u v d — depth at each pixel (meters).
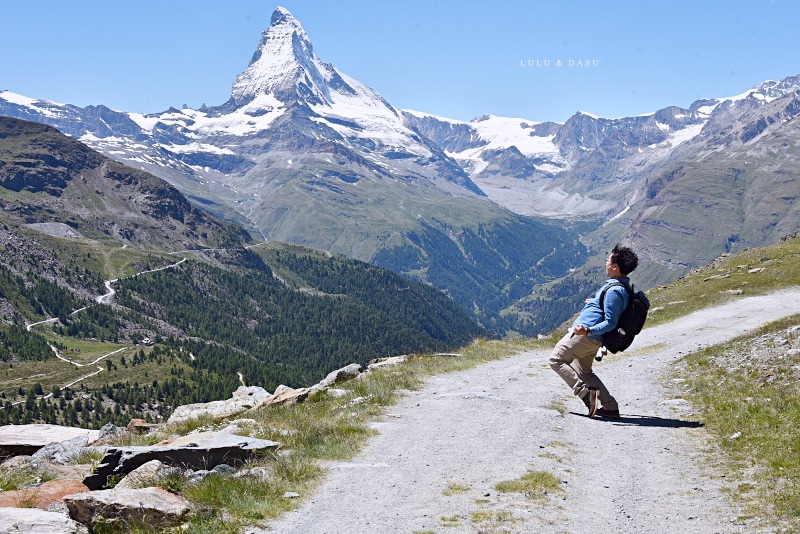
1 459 18.27
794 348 19.97
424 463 11.66
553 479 10.55
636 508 9.40
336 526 8.76
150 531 8.59
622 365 26.33
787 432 12.22
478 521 8.77
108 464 11.83
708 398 16.98
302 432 13.69
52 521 8.52
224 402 24.11
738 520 8.66
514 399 17.64
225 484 10.44
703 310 46.19
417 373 23.31
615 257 14.33
